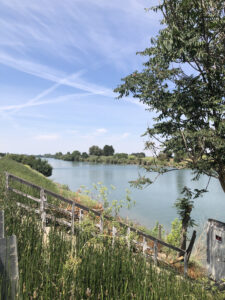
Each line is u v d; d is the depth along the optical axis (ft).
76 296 10.78
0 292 7.86
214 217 81.87
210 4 27.25
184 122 29.63
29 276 10.45
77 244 15.15
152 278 15.25
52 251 13.73
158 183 183.83
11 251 8.32
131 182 33.81
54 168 444.96
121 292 11.90
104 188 21.72
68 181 199.21
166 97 29.86
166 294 14.19
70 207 33.73
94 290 11.97
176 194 132.46
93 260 13.88
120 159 583.17
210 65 28.76
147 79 30.19
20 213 20.36
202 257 41.14
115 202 21.91
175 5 27.61
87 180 209.97
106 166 517.55
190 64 28.78
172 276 18.80
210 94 29.09
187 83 29.43
